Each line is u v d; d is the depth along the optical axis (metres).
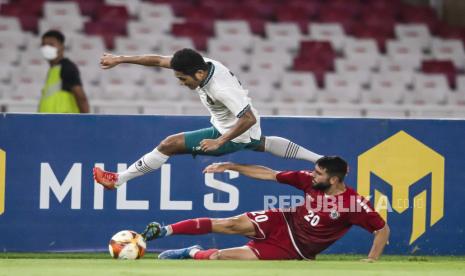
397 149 30.80
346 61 59.28
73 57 56.09
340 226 27.56
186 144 26.48
